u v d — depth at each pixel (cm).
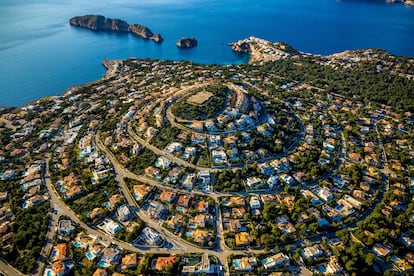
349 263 12656
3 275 12769
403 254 13712
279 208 15588
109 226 14538
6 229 14650
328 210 15800
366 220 14900
